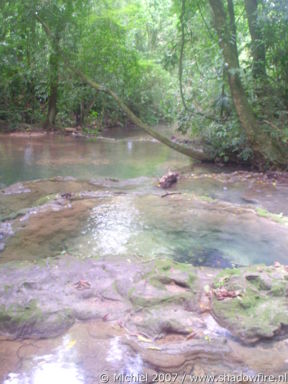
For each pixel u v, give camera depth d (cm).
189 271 393
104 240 488
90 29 1312
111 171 936
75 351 278
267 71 1158
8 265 391
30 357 272
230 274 382
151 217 579
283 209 647
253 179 859
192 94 1198
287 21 953
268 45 1040
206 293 353
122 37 1473
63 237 492
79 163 1028
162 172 933
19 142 1384
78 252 450
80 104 1888
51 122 1748
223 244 488
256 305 329
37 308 317
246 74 999
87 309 321
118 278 369
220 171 959
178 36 1040
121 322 310
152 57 2364
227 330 306
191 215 592
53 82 1590
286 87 1045
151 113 2250
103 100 1909
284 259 450
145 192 718
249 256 455
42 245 466
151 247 472
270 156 924
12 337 296
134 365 266
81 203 636
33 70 1586
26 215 566
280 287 352
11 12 1024
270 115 996
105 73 1424
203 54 1057
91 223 545
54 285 354
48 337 294
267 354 284
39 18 1065
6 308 316
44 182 777
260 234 521
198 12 1100
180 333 302
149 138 1652
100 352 277
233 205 638
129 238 497
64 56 1091
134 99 2169
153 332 299
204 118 1108
